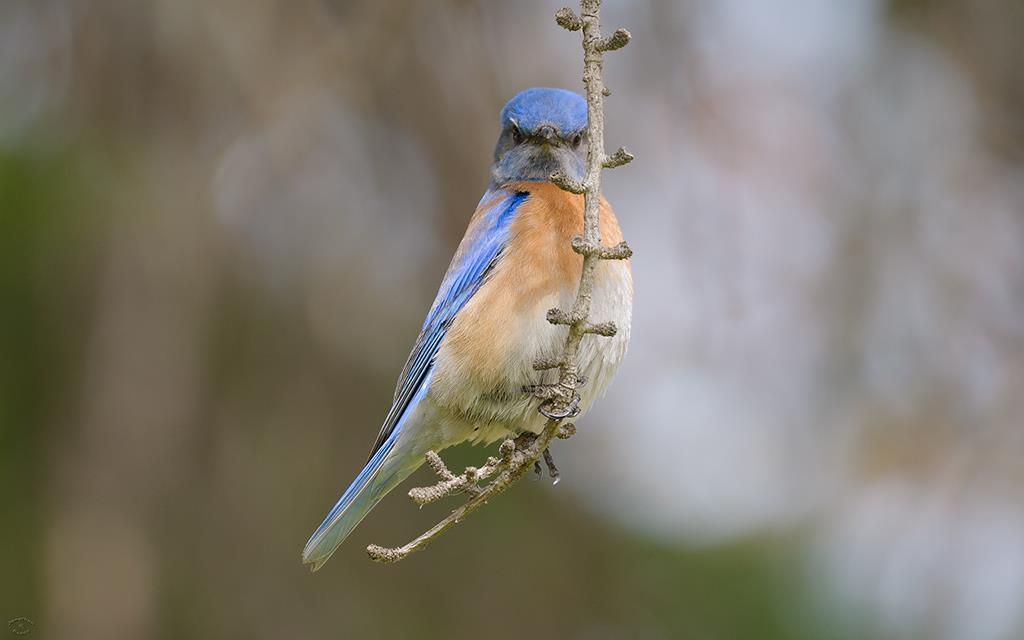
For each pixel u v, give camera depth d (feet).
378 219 45.09
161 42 42.78
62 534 41.45
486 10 44.75
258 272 44.37
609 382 29.01
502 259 29.01
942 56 47.60
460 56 44.09
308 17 43.47
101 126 43.52
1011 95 47.29
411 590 44.55
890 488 43.91
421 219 44.98
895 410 44.68
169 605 42.16
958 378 44.55
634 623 44.45
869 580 42.60
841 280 45.91
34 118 43.93
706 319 43.93
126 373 42.37
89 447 42.09
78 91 43.60
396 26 43.70
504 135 33.06
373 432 44.01
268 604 43.01
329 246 44.62
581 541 45.93
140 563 41.60
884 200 46.44
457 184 43.93
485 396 29.14
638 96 45.78
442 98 44.06
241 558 42.98
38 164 43.37
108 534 41.52
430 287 44.32
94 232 42.93
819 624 42.60
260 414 43.75
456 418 29.84
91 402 42.32
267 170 43.45
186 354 42.68
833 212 46.60
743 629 43.16
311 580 43.47
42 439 43.09
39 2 44.39
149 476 42.24
